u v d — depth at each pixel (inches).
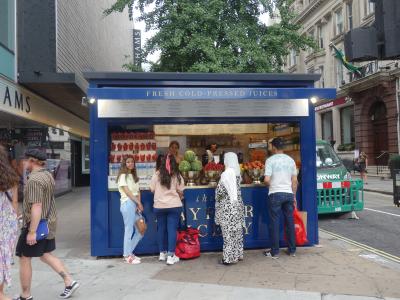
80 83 563.2
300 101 297.7
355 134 1180.5
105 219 275.7
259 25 727.1
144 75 273.1
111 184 279.6
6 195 160.4
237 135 340.5
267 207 291.6
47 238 192.9
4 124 623.2
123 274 238.2
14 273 241.3
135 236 266.5
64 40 582.6
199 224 287.4
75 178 971.9
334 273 233.9
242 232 265.4
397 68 957.8
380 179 950.4
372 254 278.4
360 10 1163.3
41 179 189.5
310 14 1496.1
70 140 851.4
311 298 193.9
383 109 1085.1
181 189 265.9
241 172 303.4
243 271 240.4
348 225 404.8
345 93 1201.4
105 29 1000.9
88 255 286.2
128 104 279.0
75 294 205.0
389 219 437.7
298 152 306.5
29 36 524.1
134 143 284.8
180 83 277.4
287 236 275.3
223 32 682.2
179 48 681.6
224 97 257.0
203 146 336.2
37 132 641.6
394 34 159.6
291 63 1708.9
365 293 199.9
